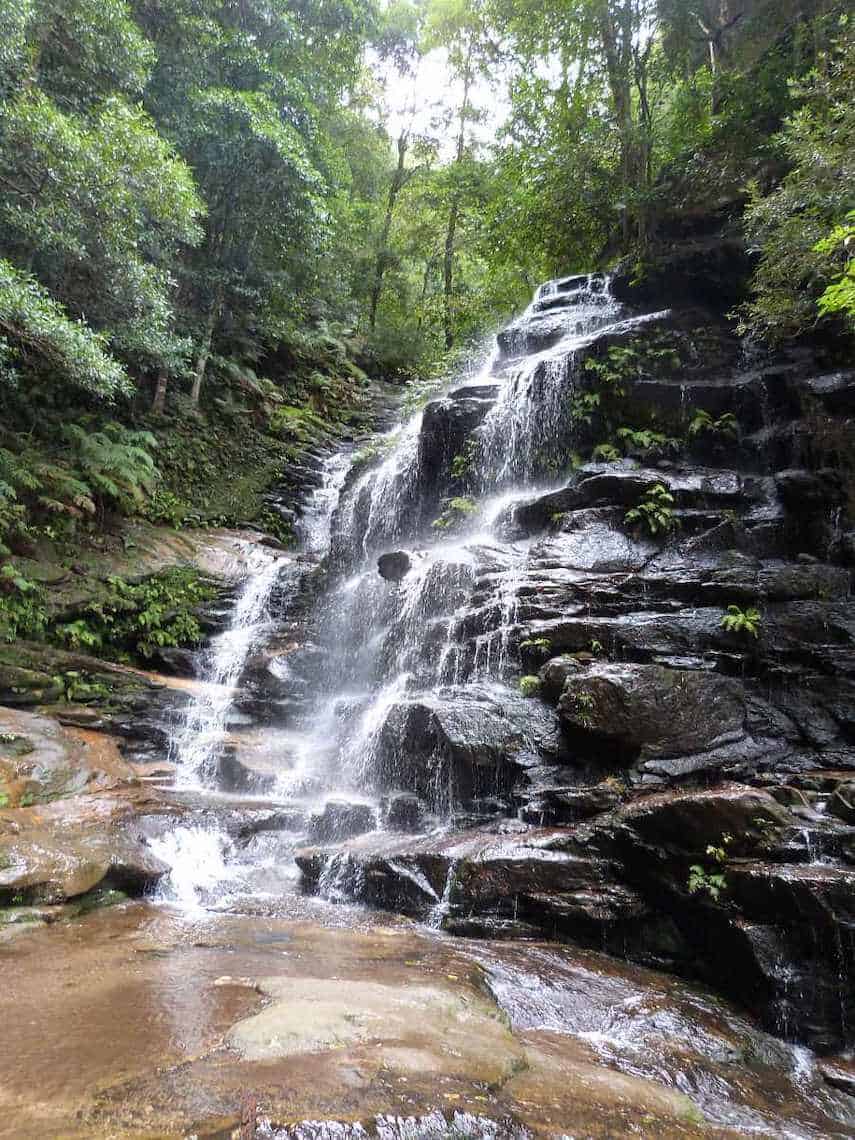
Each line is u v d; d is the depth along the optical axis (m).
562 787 6.70
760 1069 4.20
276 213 18.25
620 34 15.28
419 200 27.62
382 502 15.30
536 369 12.96
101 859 6.44
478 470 13.36
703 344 12.25
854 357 10.30
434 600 10.05
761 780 6.48
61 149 11.17
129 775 9.01
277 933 5.58
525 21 15.88
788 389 10.78
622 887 5.80
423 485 14.31
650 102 17.20
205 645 13.14
